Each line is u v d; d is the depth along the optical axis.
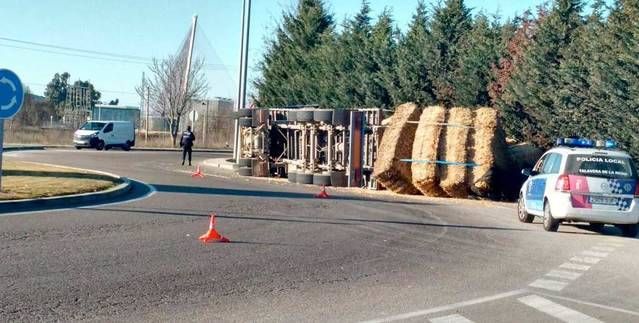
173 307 8.02
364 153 27.14
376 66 38.16
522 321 7.91
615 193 15.47
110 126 52.31
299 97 45.59
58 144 55.50
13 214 14.79
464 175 23.73
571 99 25.98
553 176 16.05
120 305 8.00
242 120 32.06
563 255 12.55
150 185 23.08
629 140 23.67
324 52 42.84
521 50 29.66
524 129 28.52
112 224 13.89
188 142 36.75
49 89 109.12
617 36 24.00
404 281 9.83
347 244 12.75
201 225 14.28
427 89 35.06
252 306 8.20
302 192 23.53
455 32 35.28
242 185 25.28
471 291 9.32
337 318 7.78
